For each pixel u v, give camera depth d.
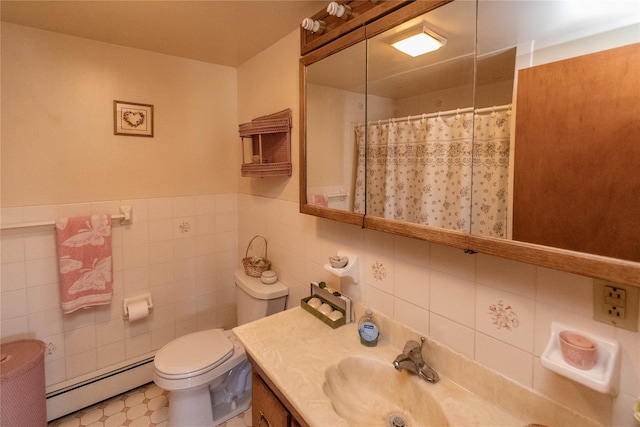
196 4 1.39
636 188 0.59
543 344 0.81
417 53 0.99
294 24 1.59
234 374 1.90
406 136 1.04
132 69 1.93
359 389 1.13
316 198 1.42
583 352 0.68
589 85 0.65
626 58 0.60
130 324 2.04
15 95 1.61
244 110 2.25
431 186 0.96
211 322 2.39
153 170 2.06
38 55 1.65
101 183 1.88
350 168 1.24
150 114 2.01
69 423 1.77
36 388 1.52
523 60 0.75
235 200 2.43
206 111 2.23
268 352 1.15
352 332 1.30
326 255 1.54
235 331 1.29
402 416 1.03
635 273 0.57
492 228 0.81
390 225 1.05
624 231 0.61
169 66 2.05
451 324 1.02
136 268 2.04
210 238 2.34
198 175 2.24
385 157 1.11
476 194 0.85
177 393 1.63
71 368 1.85
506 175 0.78
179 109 2.12
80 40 1.76
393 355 1.15
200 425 1.67
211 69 2.22
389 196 1.09
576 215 0.67
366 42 1.13
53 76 1.70
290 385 0.98
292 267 1.82
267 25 1.61
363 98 1.18
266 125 1.77
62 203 1.77
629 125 0.60
